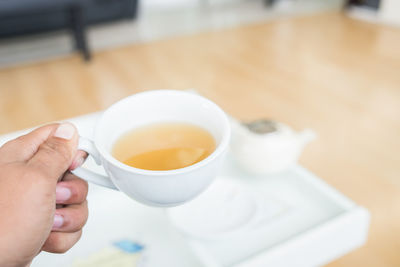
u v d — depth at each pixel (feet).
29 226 1.15
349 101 5.62
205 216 2.04
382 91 5.98
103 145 1.11
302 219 2.03
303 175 2.34
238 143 2.34
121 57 7.59
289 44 8.30
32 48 8.18
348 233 1.99
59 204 1.32
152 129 1.24
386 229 3.05
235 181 2.27
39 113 5.41
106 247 1.88
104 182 1.18
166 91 1.27
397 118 5.09
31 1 6.60
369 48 8.07
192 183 1.06
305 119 5.08
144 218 2.05
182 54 7.72
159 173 1.02
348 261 2.68
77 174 1.20
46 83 6.45
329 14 10.62
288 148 2.30
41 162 1.17
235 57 7.52
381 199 3.45
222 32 9.17
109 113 1.19
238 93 5.91
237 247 1.90
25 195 1.14
